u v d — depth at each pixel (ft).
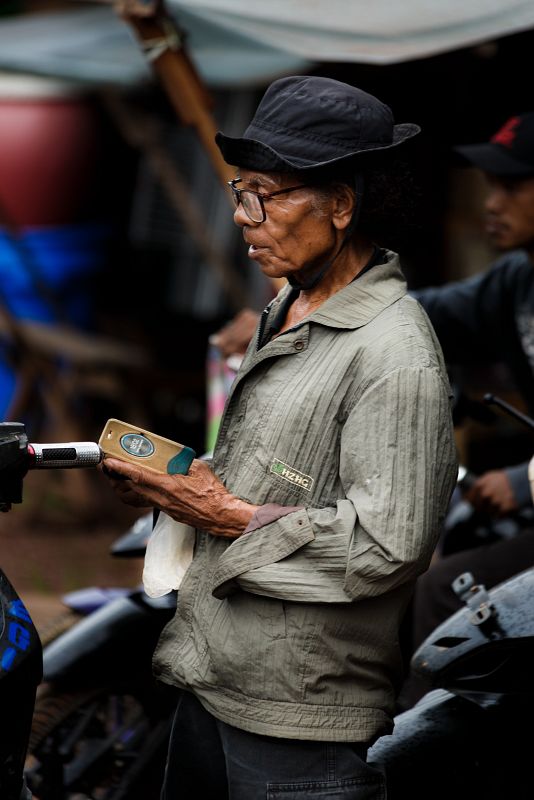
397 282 11.81
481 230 41.91
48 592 33.09
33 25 33.86
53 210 46.21
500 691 13.00
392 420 10.92
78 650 16.39
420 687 17.35
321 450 11.30
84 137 45.93
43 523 41.19
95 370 45.27
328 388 11.26
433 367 11.14
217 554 11.78
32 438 45.29
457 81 30.68
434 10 18.53
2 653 10.86
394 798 12.64
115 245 47.60
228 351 18.21
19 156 45.34
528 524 18.13
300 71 31.96
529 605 12.99
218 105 45.27
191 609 11.91
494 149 17.38
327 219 11.37
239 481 11.56
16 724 11.23
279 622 11.22
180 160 46.98
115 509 43.29
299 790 11.31
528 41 25.84
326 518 11.02
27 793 11.98
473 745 13.00
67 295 47.21
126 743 17.48
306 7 19.63
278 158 11.00
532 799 12.99
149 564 12.23
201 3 20.49
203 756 12.05
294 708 11.21
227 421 11.97
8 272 46.29
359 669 11.44
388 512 10.75
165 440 11.47
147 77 31.76
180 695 12.39
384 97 33.06
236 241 46.75
